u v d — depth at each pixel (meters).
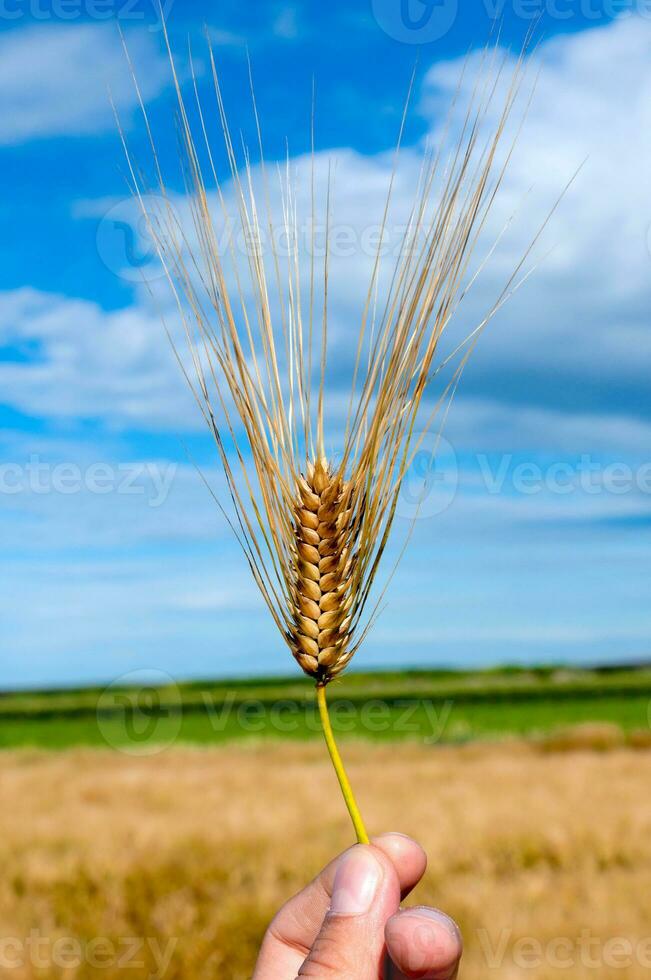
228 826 11.86
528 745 22.97
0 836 11.24
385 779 16.98
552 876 9.25
